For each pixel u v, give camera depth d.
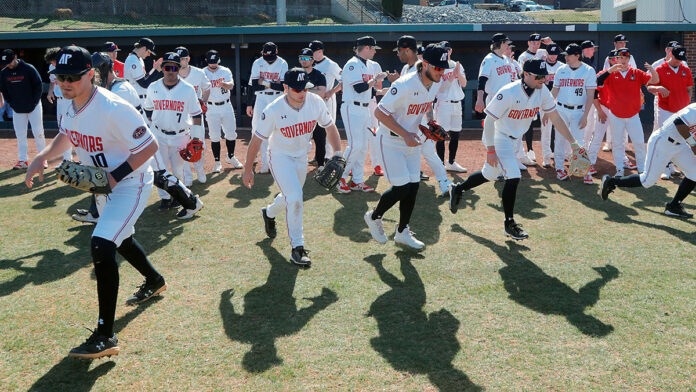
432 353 3.37
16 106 8.70
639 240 5.34
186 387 3.06
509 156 5.30
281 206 5.27
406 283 4.40
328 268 4.73
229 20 21.67
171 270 4.71
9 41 13.52
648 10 17.30
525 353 3.36
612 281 4.39
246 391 3.02
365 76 7.20
